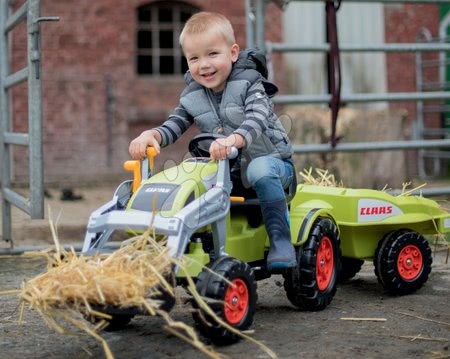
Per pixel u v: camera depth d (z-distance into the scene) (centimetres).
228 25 393
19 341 364
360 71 1241
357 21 1239
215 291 332
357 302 425
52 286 308
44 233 682
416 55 1217
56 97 1148
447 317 393
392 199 440
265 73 409
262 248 390
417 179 1093
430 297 436
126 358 335
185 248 343
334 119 637
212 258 361
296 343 349
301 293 394
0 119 636
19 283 493
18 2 1088
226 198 357
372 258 445
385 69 1241
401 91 1241
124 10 1163
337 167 942
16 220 718
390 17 1239
